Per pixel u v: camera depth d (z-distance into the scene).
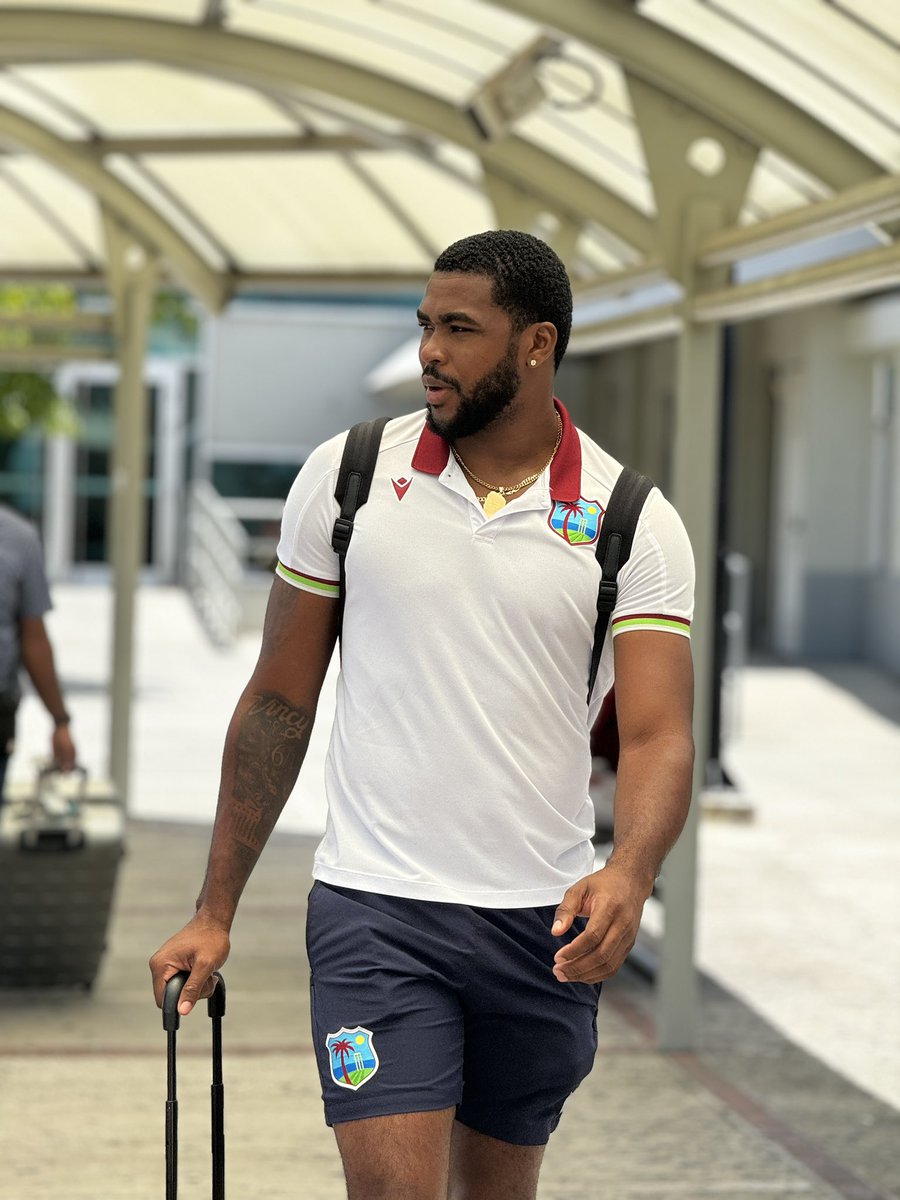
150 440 26.66
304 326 24.83
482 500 2.58
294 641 2.68
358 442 2.64
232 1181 4.43
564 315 2.61
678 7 4.87
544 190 6.53
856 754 13.44
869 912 8.29
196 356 26.47
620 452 23.08
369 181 8.59
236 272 10.02
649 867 2.40
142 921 7.41
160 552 26.78
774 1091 5.52
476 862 2.58
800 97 5.15
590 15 5.07
